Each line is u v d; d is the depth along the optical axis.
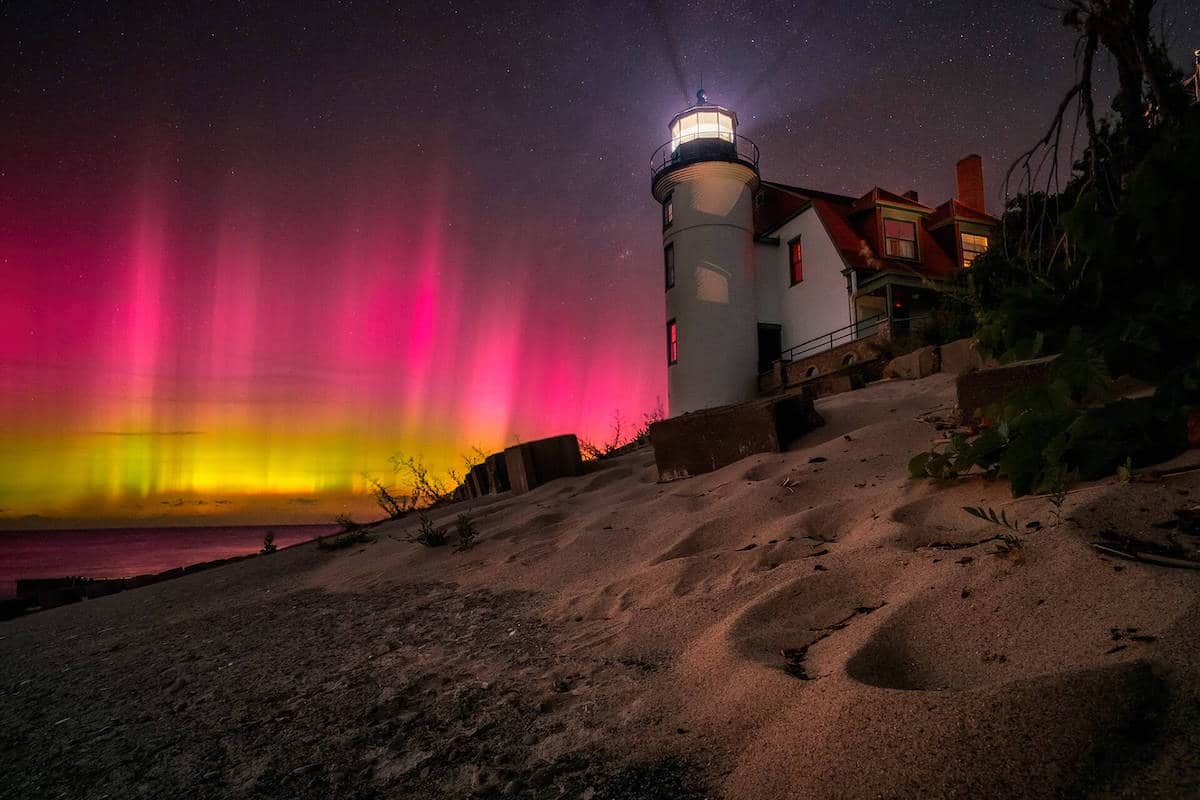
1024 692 1.64
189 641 4.79
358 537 8.03
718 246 24.84
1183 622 1.84
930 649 2.23
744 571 3.60
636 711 2.40
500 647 3.43
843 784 1.64
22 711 3.65
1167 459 3.05
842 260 22.73
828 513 4.18
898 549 3.16
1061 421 3.36
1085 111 4.10
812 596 2.97
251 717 3.03
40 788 2.60
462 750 2.37
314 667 3.62
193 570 9.64
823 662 2.34
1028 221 4.48
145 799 2.37
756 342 24.92
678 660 2.77
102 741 3.00
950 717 1.67
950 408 6.00
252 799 2.26
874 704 1.82
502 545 5.79
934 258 23.59
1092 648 1.90
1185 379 3.05
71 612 7.40
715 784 1.87
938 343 12.97
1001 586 2.41
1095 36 3.95
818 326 23.95
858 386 9.78
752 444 6.55
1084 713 1.57
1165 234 3.36
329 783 2.29
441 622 4.09
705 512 5.02
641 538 4.89
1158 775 1.40
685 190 25.45
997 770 1.51
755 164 26.28
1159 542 2.40
